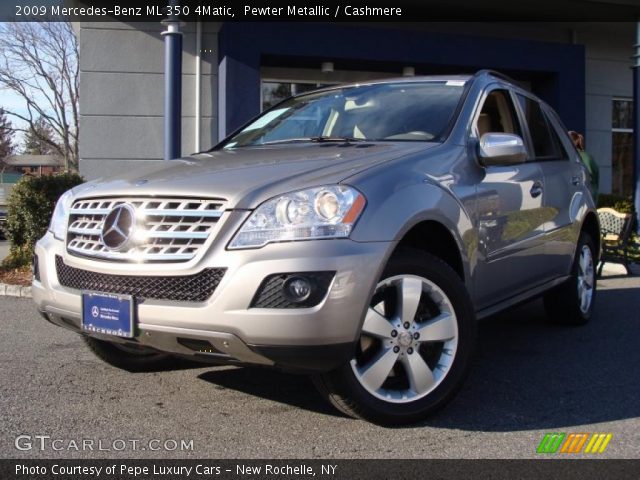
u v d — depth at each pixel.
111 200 3.44
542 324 6.01
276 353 2.96
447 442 3.25
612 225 9.20
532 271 4.70
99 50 11.14
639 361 4.78
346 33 11.23
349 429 3.41
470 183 3.88
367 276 3.04
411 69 12.16
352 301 3.00
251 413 3.66
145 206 3.27
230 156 4.03
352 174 3.27
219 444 3.23
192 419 3.57
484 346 5.22
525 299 4.62
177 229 3.15
